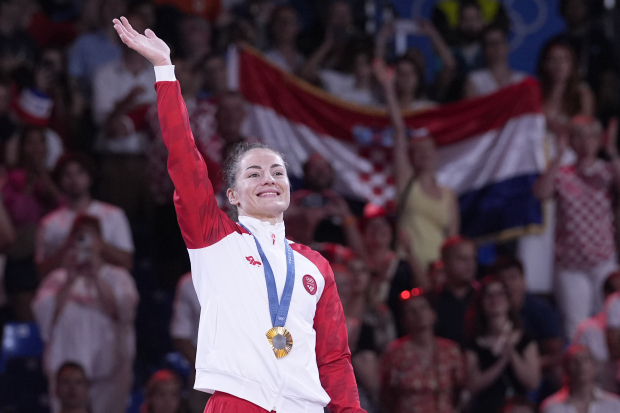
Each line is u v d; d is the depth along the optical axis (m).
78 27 17.16
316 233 13.36
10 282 13.38
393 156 15.16
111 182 14.69
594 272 14.65
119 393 12.17
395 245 14.05
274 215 5.98
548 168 14.92
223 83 15.22
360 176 15.19
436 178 15.45
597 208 14.72
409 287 13.58
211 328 5.64
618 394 13.07
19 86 15.23
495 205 15.32
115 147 14.73
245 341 5.59
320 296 6.01
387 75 15.29
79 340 12.05
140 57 15.37
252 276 5.73
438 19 17.81
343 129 15.31
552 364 13.45
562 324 14.77
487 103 15.62
